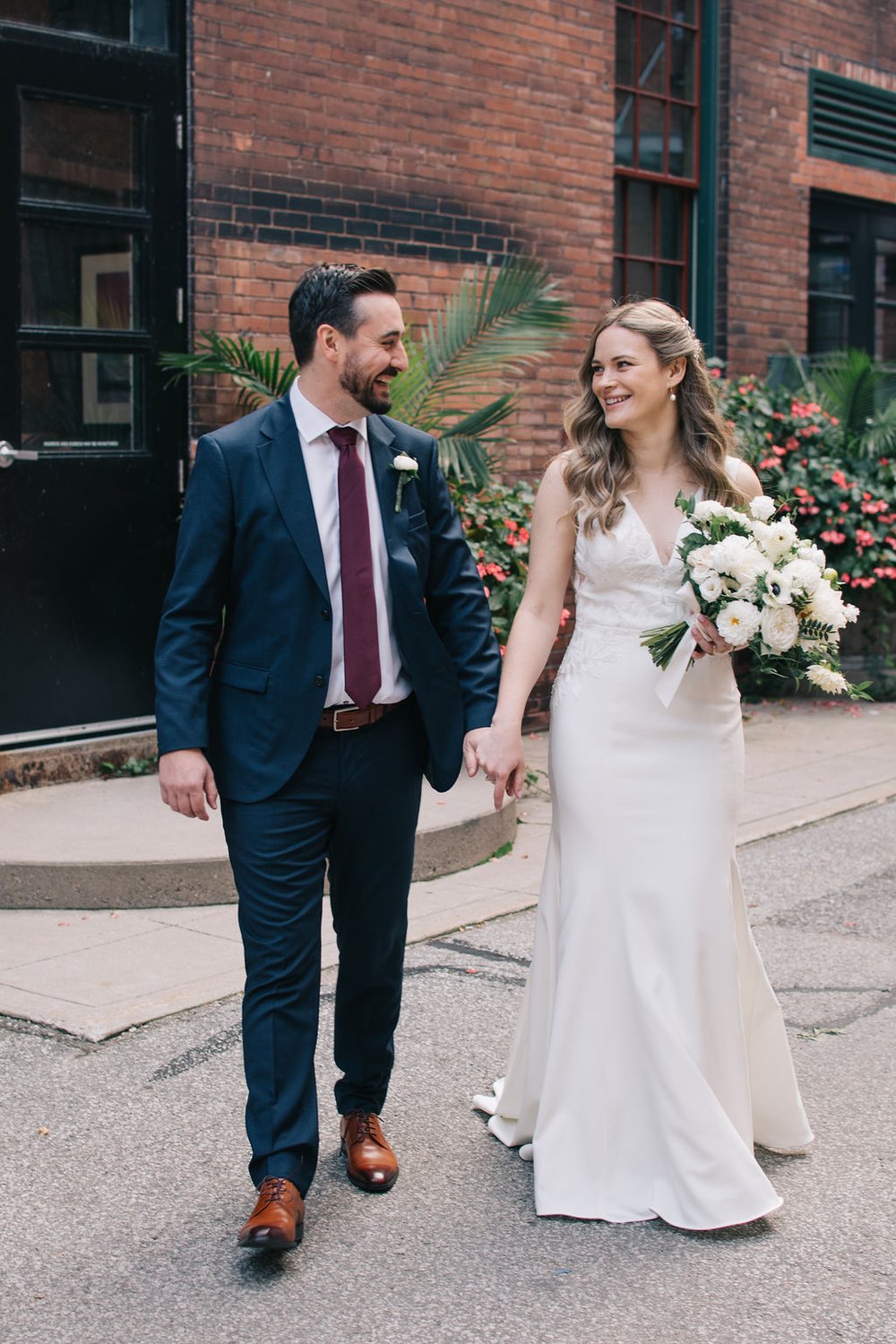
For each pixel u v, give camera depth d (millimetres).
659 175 9773
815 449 9891
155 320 6691
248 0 6867
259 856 3070
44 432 6395
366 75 7414
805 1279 2943
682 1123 3139
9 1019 4285
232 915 5254
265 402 6922
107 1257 3033
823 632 3156
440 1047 4156
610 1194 3223
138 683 6777
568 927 3271
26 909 5293
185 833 5652
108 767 6629
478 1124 3676
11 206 6195
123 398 6652
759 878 5922
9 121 6160
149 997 4418
